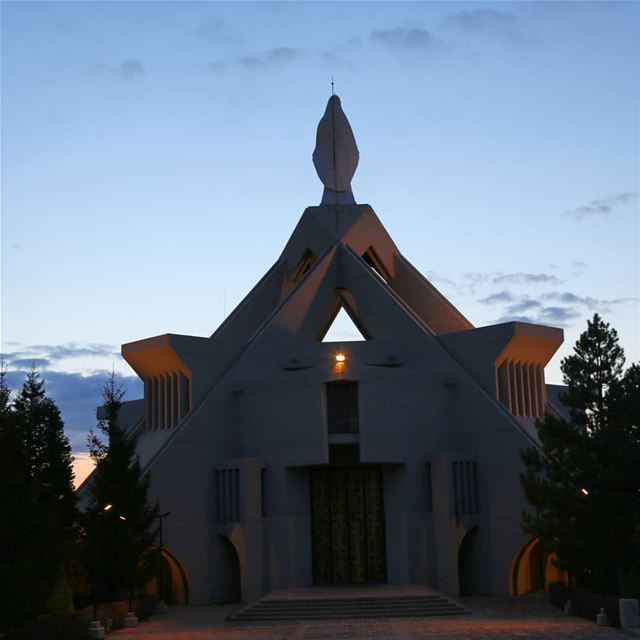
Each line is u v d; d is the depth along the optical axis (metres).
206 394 53.84
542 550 47.16
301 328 57.94
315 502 51.50
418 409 51.91
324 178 65.19
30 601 30.17
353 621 40.16
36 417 47.44
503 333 52.69
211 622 41.94
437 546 49.78
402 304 57.16
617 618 34.94
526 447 49.81
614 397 38.69
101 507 43.03
